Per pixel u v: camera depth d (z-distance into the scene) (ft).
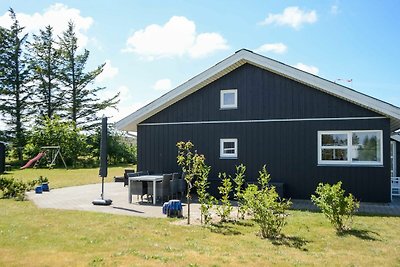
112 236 22.30
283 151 40.09
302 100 39.65
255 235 22.93
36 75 128.06
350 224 25.55
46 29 129.59
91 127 136.67
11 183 43.55
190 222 26.99
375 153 37.19
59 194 45.21
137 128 47.26
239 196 28.84
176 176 40.34
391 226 25.63
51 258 17.80
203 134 43.78
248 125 41.70
